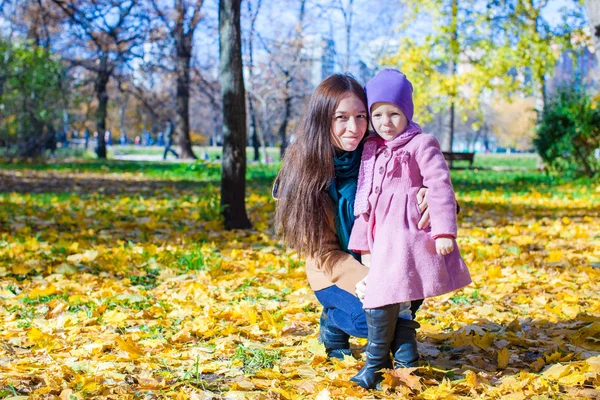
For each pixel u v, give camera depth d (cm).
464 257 632
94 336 373
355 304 306
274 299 481
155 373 304
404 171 283
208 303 459
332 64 3634
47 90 2436
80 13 1734
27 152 2566
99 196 1288
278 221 311
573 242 738
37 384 290
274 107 3488
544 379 282
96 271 578
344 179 300
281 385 292
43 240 744
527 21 2225
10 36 2478
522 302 465
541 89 2317
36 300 472
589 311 419
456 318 417
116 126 6806
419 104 2464
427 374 301
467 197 1361
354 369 311
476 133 7256
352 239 293
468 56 2403
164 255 629
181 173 2100
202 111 5969
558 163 1759
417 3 2383
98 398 271
